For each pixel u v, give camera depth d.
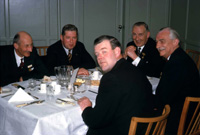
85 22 5.33
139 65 2.71
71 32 2.93
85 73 2.58
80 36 5.34
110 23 5.57
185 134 1.76
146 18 5.64
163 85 1.91
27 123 1.54
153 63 3.10
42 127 1.49
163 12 5.67
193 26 4.64
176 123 1.83
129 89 1.44
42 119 1.48
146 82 1.55
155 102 1.92
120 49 1.59
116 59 1.59
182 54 1.95
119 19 5.62
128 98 1.44
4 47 2.63
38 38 4.96
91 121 1.47
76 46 3.20
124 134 1.44
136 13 5.58
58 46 3.12
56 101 1.74
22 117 1.58
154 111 1.54
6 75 2.56
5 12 4.62
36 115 1.51
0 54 2.56
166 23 5.72
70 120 1.61
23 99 1.77
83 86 2.17
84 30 5.35
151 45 3.15
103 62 1.59
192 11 4.66
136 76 1.50
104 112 1.44
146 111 1.47
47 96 1.88
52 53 3.07
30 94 1.91
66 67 2.31
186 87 1.88
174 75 1.87
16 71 2.59
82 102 1.66
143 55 3.14
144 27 3.07
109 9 5.50
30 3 4.78
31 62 2.64
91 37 5.46
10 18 4.68
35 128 1.47
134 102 1.44
